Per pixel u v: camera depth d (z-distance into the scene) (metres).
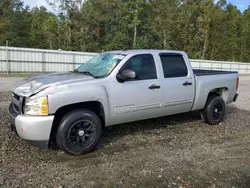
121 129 5.52
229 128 5.94
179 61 5.53
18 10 50.31
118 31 44.06
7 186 3.12
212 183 3.38
